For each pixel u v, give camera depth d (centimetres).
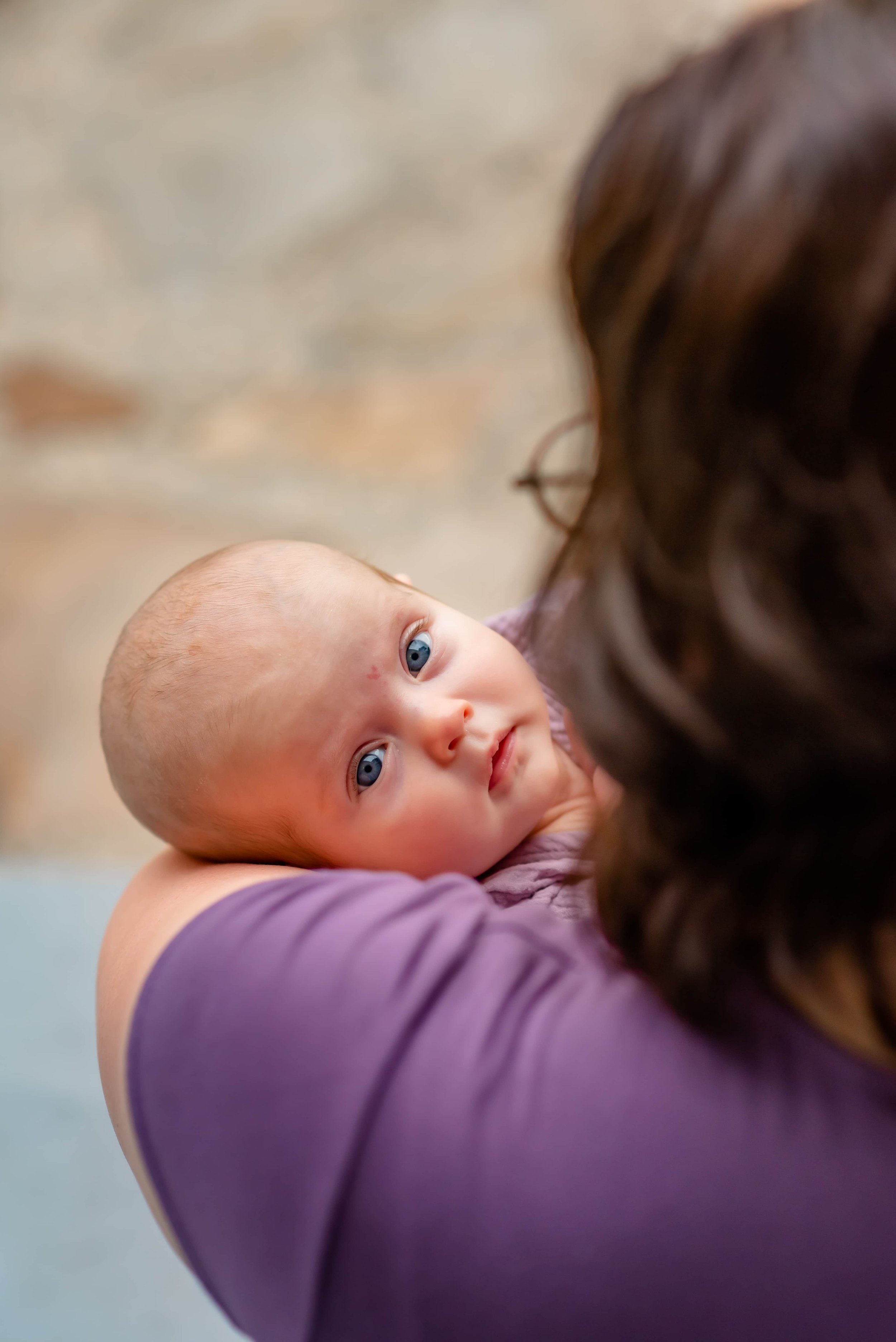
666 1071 49
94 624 304
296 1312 52
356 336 370
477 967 53
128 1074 55
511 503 327
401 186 382
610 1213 47
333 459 343
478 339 364
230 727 86
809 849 45
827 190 41
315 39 409
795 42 44
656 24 377
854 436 41
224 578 92
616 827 51
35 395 363
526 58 389
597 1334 47
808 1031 48
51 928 204
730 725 44
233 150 395
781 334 41
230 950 55
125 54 419
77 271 387
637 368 45
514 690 92
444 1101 49
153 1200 61
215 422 357
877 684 42
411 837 86
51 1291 142
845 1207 46
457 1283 48
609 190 47
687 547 44
